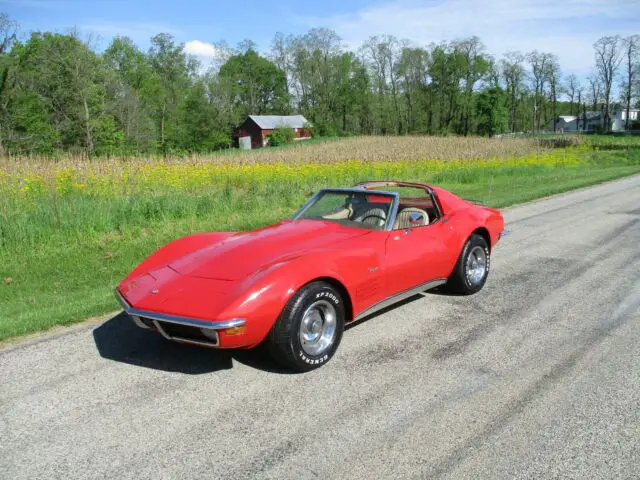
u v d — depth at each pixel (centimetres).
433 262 516
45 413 343
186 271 410
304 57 10769
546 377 390
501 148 3606
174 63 8975
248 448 303
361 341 461
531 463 289
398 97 11269
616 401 355
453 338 467
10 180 1366
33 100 4525
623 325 493
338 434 317
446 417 336
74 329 493
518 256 778
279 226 507
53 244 845
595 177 2053
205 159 2322
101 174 1526
